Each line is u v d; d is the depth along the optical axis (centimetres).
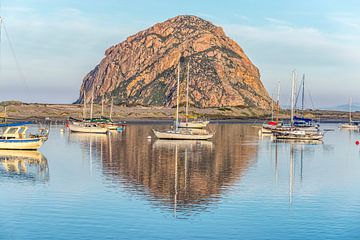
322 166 5066
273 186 3725
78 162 5066
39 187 3547
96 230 2469
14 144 6100
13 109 18575
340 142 8962
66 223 2586
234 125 16975
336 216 2792
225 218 2719
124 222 2614
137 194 3319
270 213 2844
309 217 2762
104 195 3278
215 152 6369
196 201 3133
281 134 9325
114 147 6938
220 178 4072
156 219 2680
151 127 13638
